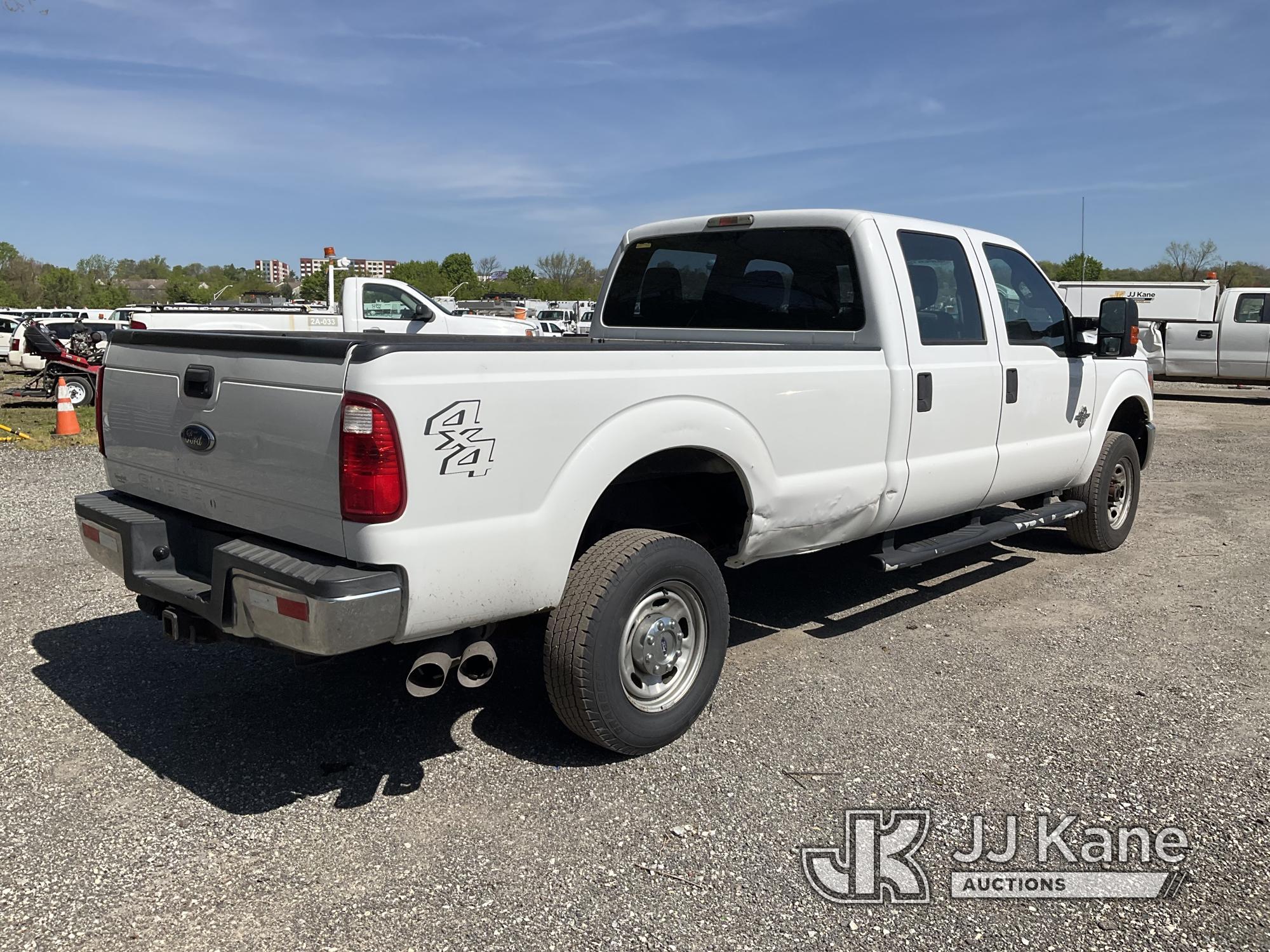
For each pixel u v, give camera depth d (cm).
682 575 378
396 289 1402
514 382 324
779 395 415
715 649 397
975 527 557
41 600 558
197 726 402
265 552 326
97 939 268
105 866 303
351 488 298
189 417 362
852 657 484
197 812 335
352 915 280
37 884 292
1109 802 345
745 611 555
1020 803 345
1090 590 605
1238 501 902
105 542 388
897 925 278
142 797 345
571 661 350
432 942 269
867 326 473
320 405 306
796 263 500
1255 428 1528
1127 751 383
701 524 440
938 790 353
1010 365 549
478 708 422
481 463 318
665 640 378
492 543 323
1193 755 380
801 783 358
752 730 401
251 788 352
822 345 490
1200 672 466
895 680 455
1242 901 289
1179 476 1049
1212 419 1681
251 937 270
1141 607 570
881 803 344
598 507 406
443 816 334
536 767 370
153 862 305
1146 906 287
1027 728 404
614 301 596
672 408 372
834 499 449
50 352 1691
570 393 339
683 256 554
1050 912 284
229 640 360
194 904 284
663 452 388
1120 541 701
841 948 268
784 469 423
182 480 372
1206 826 330
